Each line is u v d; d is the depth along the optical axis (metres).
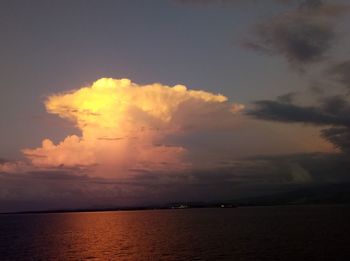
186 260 88.44
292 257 85.56
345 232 131.75
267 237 126.25
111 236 154.75
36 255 103.31
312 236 122.88
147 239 137.25
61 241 138.50
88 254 103.31
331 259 81.75
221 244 113.38
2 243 135.62
